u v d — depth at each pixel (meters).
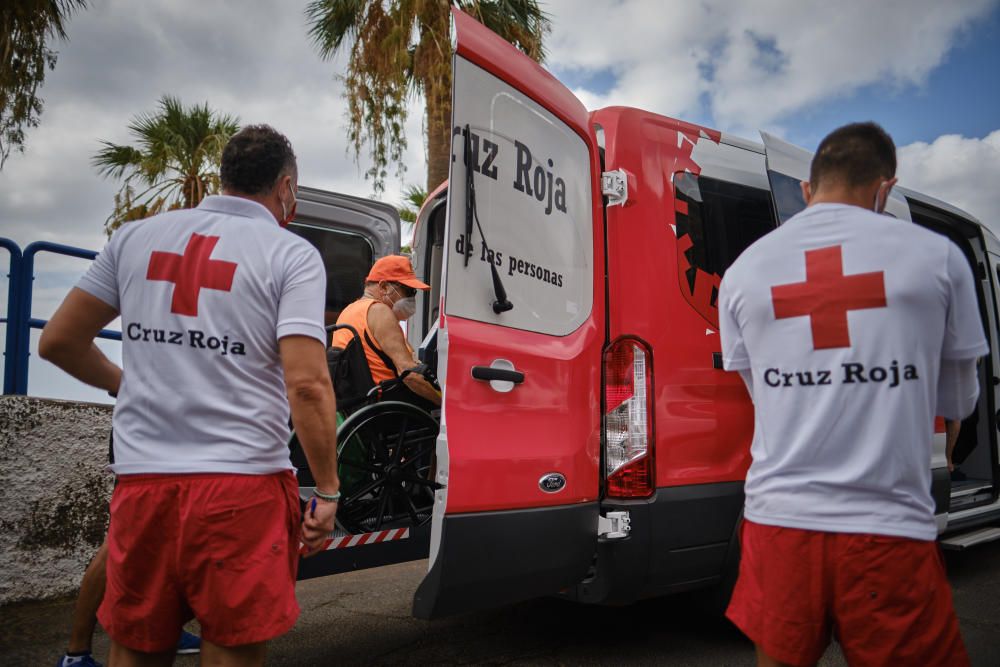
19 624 3.39
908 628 1.43
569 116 2.91
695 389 3.03
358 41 10.60
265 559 1.56
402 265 3.66
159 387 1.58
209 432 1.57
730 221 3.32
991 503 4.88
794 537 1.51
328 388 1.67
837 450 1.50
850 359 1.50
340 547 2.89
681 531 2.89
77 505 3.83
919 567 1.45
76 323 1.68
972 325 1.53
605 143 3.09
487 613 3.71
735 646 3.26
